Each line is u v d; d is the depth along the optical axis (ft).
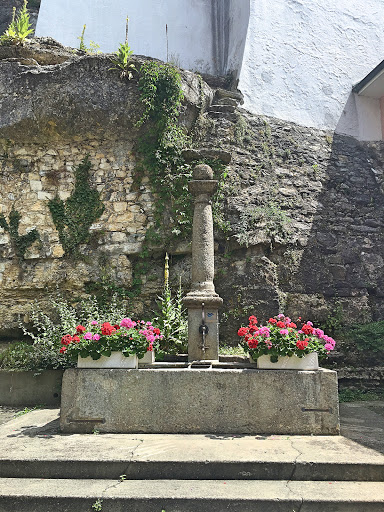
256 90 27.63
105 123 23.43
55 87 22.80
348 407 18.01
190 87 24.63
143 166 23.70
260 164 25.63
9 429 13.10
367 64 31.01
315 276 24.16
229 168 24.54
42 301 22.79
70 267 22.91
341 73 30.14
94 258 23.11
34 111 22.95
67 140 24.17
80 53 25.96
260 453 10.33
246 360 16.21
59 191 23.73
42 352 18.78
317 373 12.37
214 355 14.75
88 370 12.51
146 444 11.05
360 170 28.14
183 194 23.30
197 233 15.87
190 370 12.38
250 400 12.21
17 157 24.07
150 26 33.06
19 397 18.51
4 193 23.66
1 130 23.38
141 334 13.15
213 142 25.20
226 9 32.73
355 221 26.43
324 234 25.27
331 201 26.50
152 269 23.39
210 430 12.10
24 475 9.92
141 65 23.48
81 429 12.29
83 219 23.47
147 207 23.49
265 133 26.66
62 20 31.65
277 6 29.60
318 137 28.14
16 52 24.22
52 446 10.93
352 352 22.97
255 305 22.30
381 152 29.14
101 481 9.67
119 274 22.85
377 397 20.49
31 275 22.84
